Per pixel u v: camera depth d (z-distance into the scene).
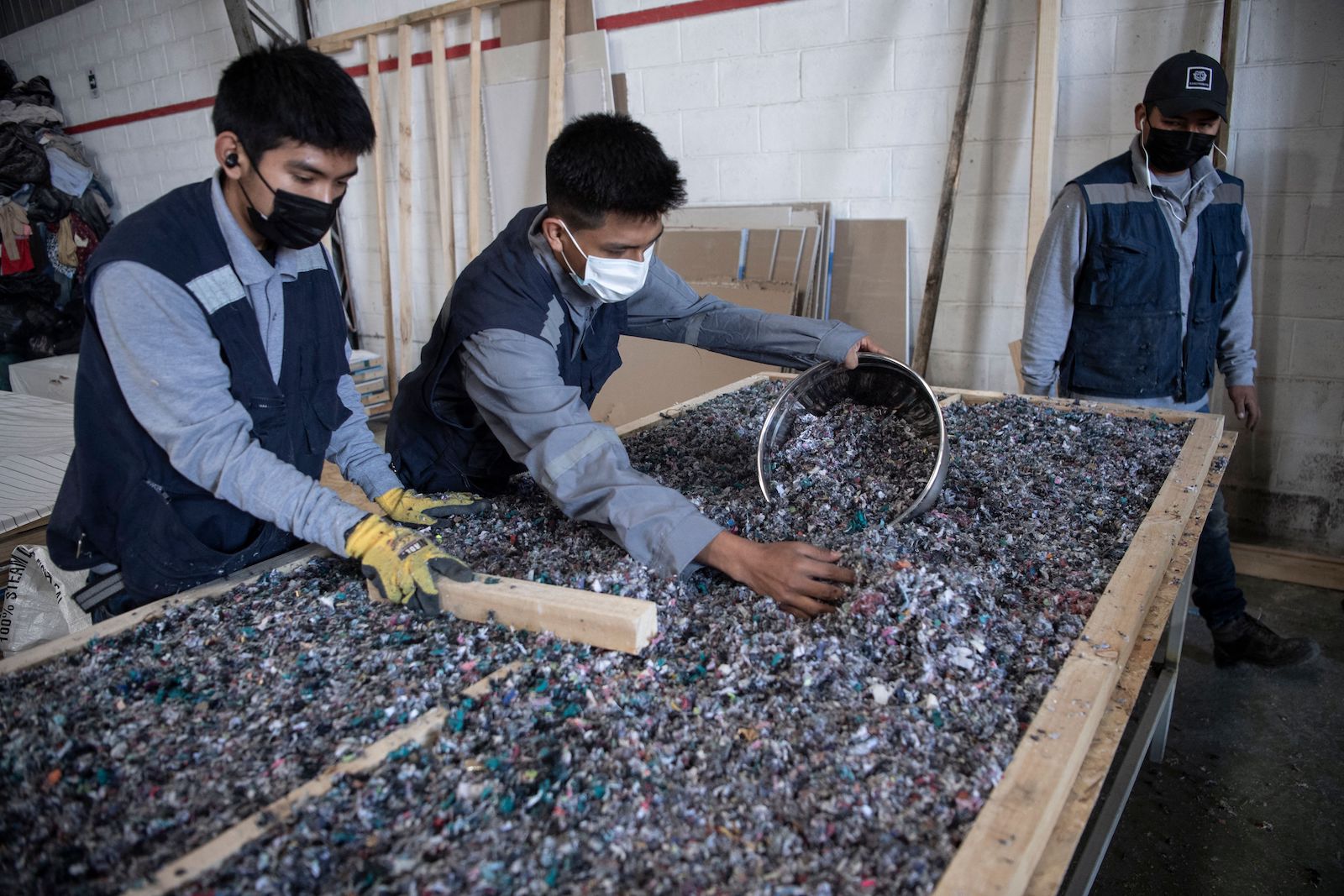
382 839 0.78
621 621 1.04
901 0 3.11
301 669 1.07
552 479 1.25
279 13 4.98
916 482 1.44
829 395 1.69
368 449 1.55
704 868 0.74
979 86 3.04
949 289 3.29
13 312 5.52
